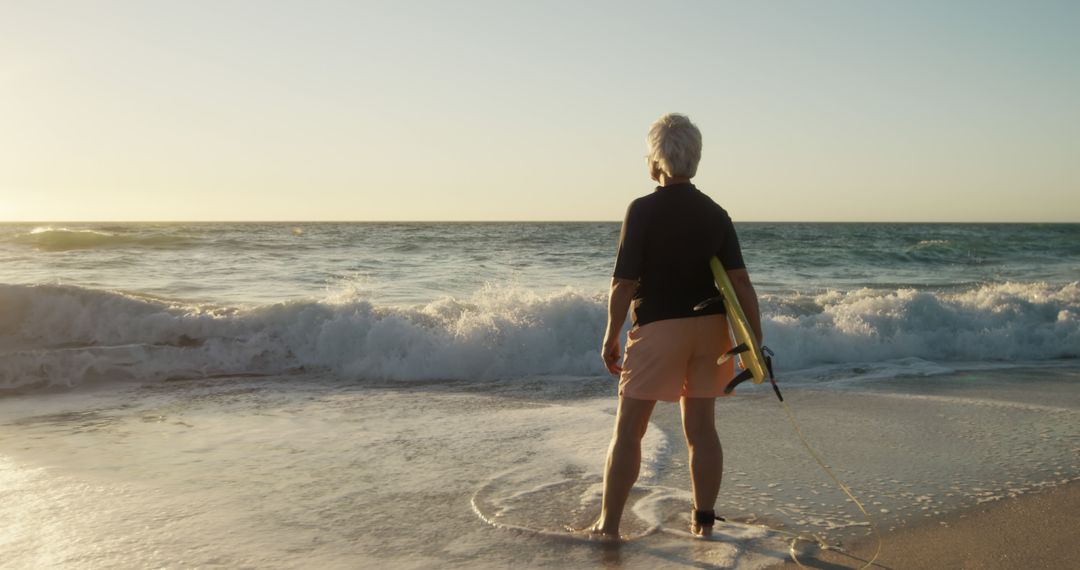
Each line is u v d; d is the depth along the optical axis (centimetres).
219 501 342
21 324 724
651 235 280
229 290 1353
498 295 875
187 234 3575
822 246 3161
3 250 2270
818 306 950
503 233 4591
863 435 457
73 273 1648
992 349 808
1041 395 584
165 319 734
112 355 673
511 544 294
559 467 395
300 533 305
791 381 650
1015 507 333
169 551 286
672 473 385
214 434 466
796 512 329
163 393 601
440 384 648
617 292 283
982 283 1727
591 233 4666
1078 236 4381
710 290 286
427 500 345
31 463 400
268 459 411
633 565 275
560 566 274
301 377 678
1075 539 297
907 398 570
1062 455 414
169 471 388
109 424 493
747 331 263
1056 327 846
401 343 701
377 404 556
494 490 359
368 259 2212
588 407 543
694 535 302
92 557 280
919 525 313
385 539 299
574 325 742
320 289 1382
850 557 281
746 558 281
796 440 446
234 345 712
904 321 849
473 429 475
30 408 545
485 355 693
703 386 290
